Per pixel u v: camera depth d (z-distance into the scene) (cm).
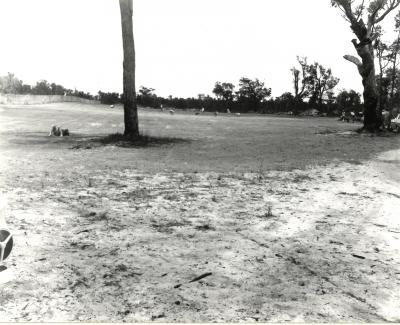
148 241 587
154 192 930
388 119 3659
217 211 773
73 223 662
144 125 3409
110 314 373
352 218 754
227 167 1327
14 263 479
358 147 2102
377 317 388
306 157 1625
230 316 377
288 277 478
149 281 451
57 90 7381
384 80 4219
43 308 378
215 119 4650
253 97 7831
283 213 772
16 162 1343
